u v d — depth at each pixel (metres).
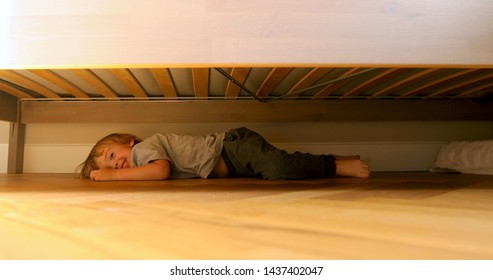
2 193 0.71
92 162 1.27
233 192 0.70
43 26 0.64
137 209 0.49
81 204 0.54
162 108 1.54
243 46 0.65
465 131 1.69
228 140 1.24
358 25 0.66
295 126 1.64
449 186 0.80
